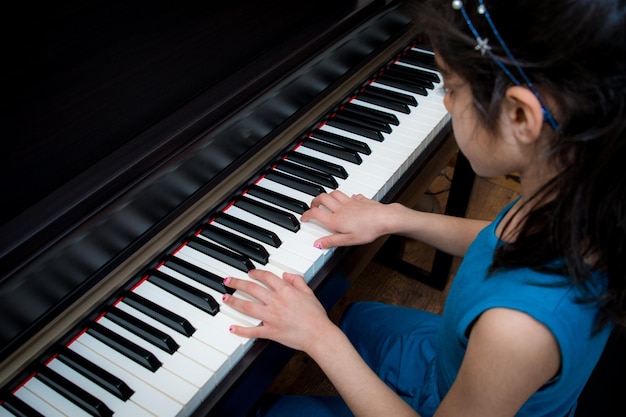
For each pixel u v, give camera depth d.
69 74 0.81
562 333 0.54
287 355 0.83
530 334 0.54
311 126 1.11
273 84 0.96
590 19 0.46
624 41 0.46
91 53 0.84
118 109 0.82
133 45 0.90
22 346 0.69
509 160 0.58
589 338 0.57
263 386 0.80
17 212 0.67
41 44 0.80
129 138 0.79
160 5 0.98
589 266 0.56
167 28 0.97
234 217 0.91
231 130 0.90
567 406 0.73
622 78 0.47
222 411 0.72
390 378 0.96
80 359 0.71
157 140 0.79
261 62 0.97
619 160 0.49
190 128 0.82
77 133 0.77
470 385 0.59
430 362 0.93
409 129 1.13
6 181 0.70
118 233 0.76
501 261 0.59
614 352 0.95
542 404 0.66
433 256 1.92
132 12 0.93
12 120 0.76
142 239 0.80
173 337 0.74
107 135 0.78
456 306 0.66
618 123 0.47
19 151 0.73
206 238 0.88
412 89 1.24
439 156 1.22
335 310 1.72
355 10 1.15
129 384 0.69
